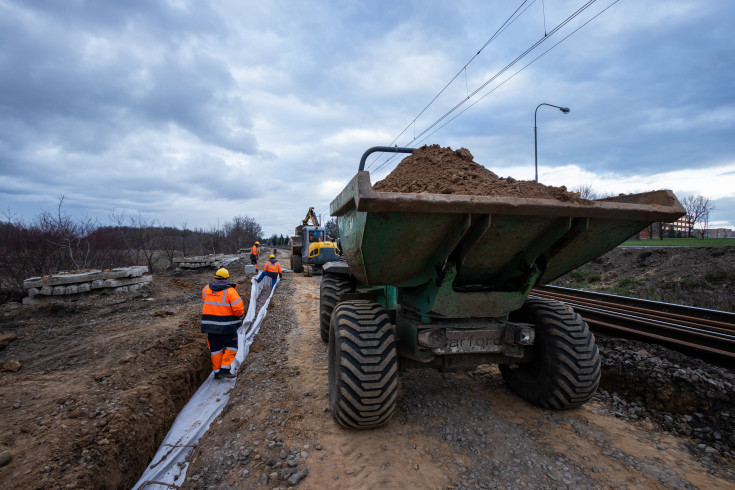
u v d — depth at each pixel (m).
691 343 4.63
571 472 2.69
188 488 2.70
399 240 2.73
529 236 2.86
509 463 2.79
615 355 4.28
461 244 2.82
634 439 3.13
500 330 3.20
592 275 13.76
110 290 9.96
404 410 3.60
